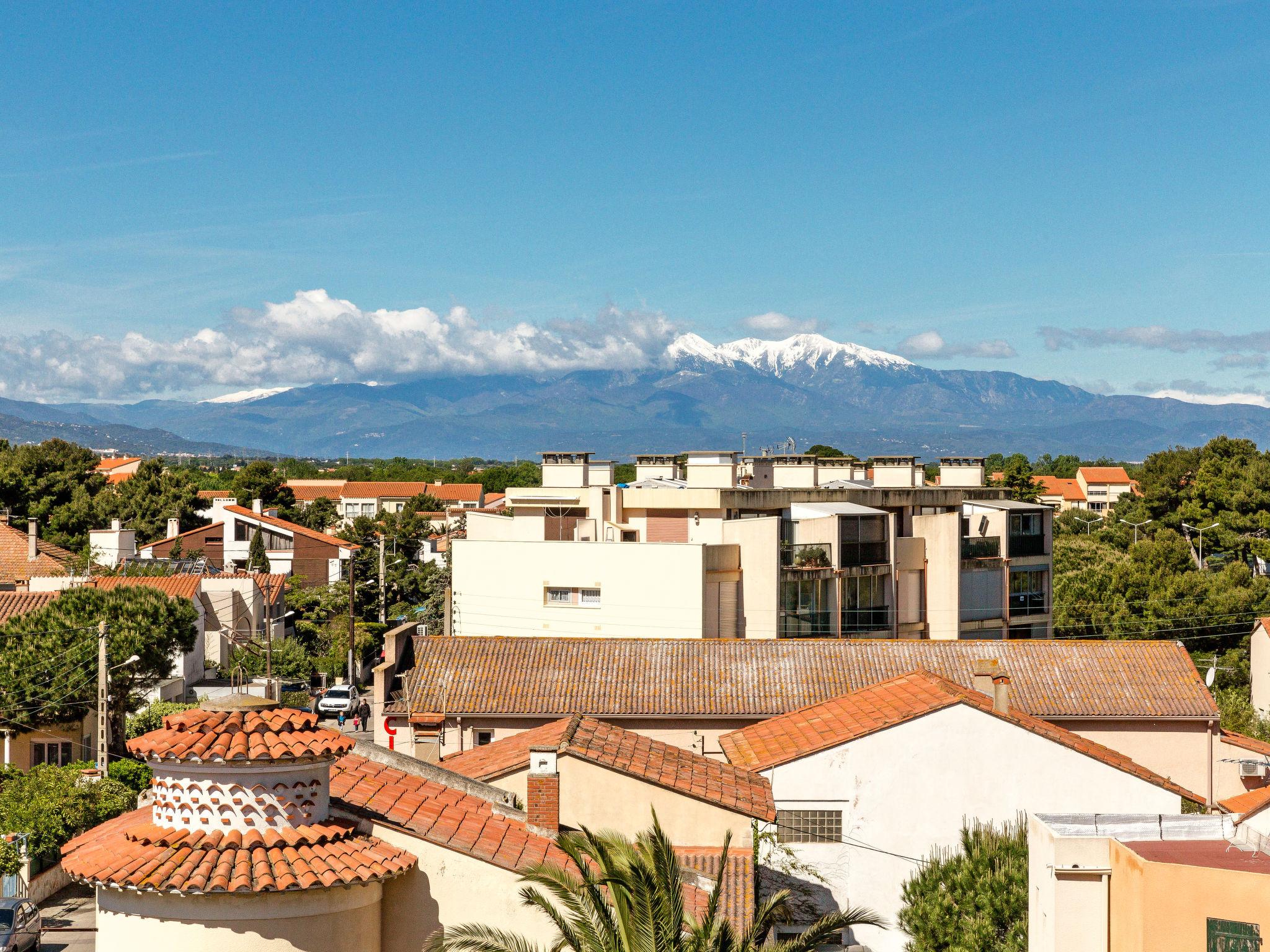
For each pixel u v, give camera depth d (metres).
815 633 65.12
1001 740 31.41
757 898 25.16
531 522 74.25
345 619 92.88
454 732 44.12
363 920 18.77
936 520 72.50
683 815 27.47
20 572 87.12
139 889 17.45
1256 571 115.38
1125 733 42.88
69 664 50.31
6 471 132.38
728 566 63.69
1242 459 130.75
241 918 17.58
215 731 19.08
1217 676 76.69
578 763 27.39
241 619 84.94
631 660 46.25
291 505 174.38
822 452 183.50
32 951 31.31
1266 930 20.80
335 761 21.33
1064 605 86.31
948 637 71.75
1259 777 42.25
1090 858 23.61
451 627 63.56
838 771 31.55
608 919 18.67
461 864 19.77
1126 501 144.75
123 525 132.00
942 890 28.52
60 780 40.41
